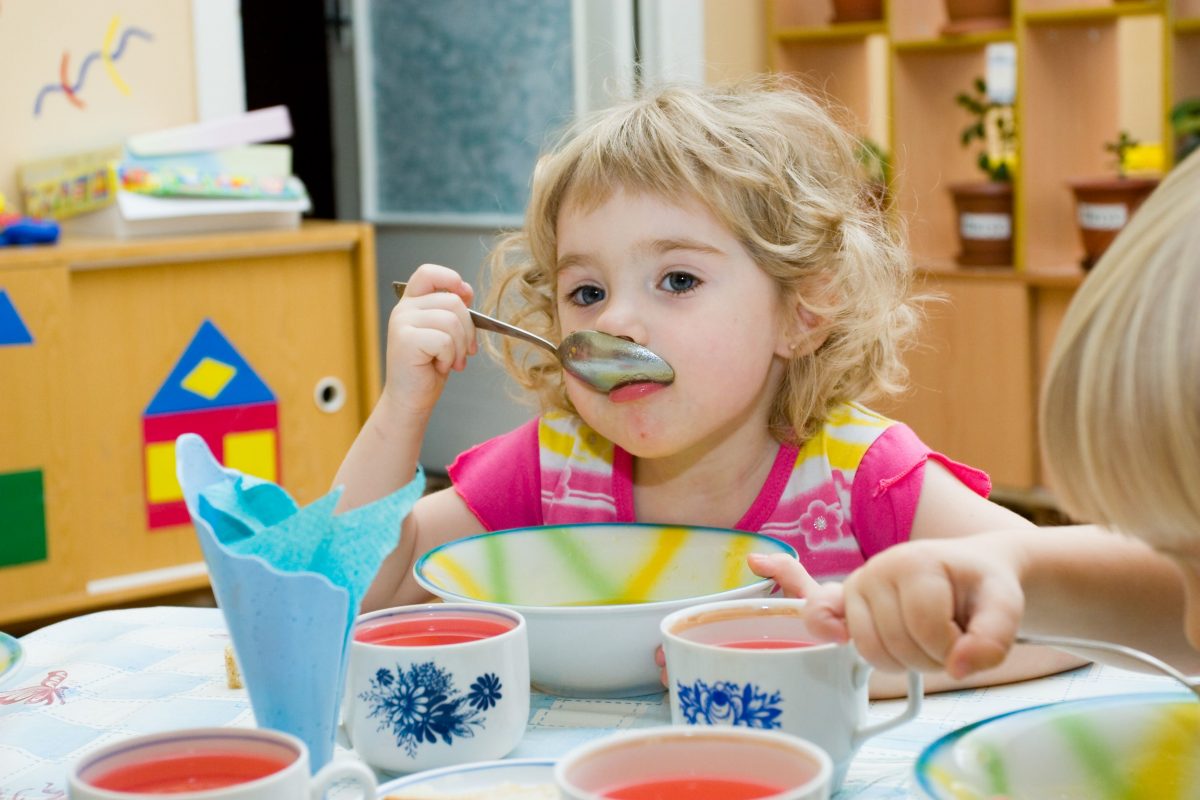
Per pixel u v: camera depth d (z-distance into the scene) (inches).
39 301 94.7
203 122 121.5
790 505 43.6
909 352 150.1
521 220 160.2
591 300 41.8
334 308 110.0
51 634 41.0
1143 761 25.6
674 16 146.9
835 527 43.0
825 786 21.0
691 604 31.7
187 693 34.8
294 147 176.9
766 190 41.3
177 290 102.0
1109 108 145.4
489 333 51.1
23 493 95.8
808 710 26.5
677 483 45.0
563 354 40.9
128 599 102.9
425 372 43.0
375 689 28.4
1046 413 22.4
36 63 113.0
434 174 170.6
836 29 152.5
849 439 43.6
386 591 43.4
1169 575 31.7
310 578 25.9
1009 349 142.8
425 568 36.4
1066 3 141.2
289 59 175.2
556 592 39.5
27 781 29.0
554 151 47.1
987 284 143.5
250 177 107.7
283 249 105.8
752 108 44.9
